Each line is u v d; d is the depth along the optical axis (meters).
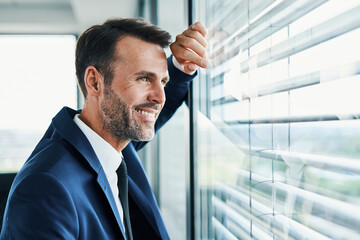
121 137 0.94
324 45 0.51
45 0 4.48
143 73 0.90
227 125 0.98
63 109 0.97
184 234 2.30
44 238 0.69
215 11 1.08
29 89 5.11
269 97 0.70
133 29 0.91
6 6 4.58
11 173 2.40
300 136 0.58
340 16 0.48
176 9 2.19
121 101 0.91
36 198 0.72
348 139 0.46
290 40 0.61
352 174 0.45
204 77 1.19
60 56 5.21
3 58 5.07
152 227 1.07
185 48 1.03
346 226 0.46
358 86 0.45
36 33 5.12
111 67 0.90
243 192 0.86
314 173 0.54
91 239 0.81
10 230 0.72
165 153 2.85
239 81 0.88
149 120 0.93
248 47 0.81
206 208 1.19
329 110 0.50
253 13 0.77
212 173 1.14
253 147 0.80
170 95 1.27
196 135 1.23
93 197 0.84
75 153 0.87
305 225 0.57
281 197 0.65
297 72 0.59
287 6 0.62
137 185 1.11
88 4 3.69
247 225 0.84
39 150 0.90
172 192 2.58
